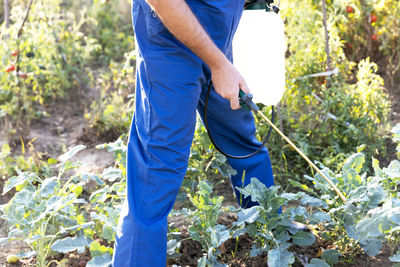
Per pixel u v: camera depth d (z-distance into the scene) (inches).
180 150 87.7
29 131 165.0
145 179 86.9
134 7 83.5
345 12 187.2
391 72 186.9
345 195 101.6
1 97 178.9
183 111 85.5
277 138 145.4
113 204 112.1
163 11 75.0
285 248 96.8
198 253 107.5
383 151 145.0
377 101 149.3
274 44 100.9
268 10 101.8
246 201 113.1
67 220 107.2
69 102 189.6
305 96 154.2
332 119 148.4
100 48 205.5
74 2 241.8
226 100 99.2
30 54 205.3
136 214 86.4
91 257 107.0
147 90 85.0
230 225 114.7
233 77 83.3
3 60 175.0
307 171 141.2
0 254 111.0
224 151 109.7
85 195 135.3
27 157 155.6
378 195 97.9
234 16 86.7
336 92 153.7
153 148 86.1
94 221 113.4
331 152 143.3
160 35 81.7
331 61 165.6
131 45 219.9
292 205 127.8
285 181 139.1
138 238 85.7
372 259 102.3
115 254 88.0
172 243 100.5
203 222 99.5
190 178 129.9
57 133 171.9
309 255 104.3
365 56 196.9
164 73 83.2
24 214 104.5
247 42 100.7
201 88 90.0
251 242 109.4
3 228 123.0
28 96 176.7
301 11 170.4
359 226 91.6
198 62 84.6
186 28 76.6
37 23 190.1
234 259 105.2
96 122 167.6
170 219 120.2
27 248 113.7
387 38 189.2
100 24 234.2
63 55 197.9
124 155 113.4
